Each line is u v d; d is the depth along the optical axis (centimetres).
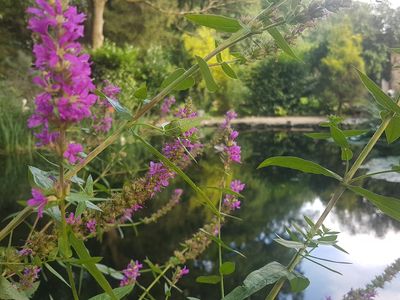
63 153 67
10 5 1150
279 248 333
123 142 579
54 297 247
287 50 90
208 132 866
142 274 293
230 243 343
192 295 266
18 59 1004
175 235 351
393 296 239
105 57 1063
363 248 342
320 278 288
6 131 643
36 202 71
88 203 91
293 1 94
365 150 95
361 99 1445
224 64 100
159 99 93
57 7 61
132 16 1380
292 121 1302
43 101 62
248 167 652
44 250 97
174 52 1395
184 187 484
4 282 81
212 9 949
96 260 70
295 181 577
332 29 1455
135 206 114
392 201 88
